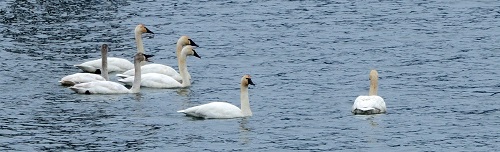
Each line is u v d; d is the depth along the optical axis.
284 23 70.56
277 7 76.50
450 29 67.75
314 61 59.25
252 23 70.75
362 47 62.81
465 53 60.62
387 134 43.97
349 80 54.34
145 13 74.94
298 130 44.66
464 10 74.12
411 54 60.72
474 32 66.62
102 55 54.22
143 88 52.47
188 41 56.66
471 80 53.81
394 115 46.78
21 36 66.94
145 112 47.66
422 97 50.31
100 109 48.19
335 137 43.62
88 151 42.00
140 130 44.75
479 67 56.88
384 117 46.47
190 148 42.38
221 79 55.09
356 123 45.56
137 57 51.44
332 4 77.31
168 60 61.06
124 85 53.91
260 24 70.38
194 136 43.88
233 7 76.69
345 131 44.44
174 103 49.53
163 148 42.38
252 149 42.19
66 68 57.72
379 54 60.84
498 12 73.12
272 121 45.97
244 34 67.19
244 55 61.09
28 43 64.69
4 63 58.78
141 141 43.28
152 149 42.25
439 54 60.50
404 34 66.44
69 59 60.25
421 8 75.12
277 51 62.03
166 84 52.66
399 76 55.16
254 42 64.69
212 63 59.19
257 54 61.34
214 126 45.22
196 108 46.38
